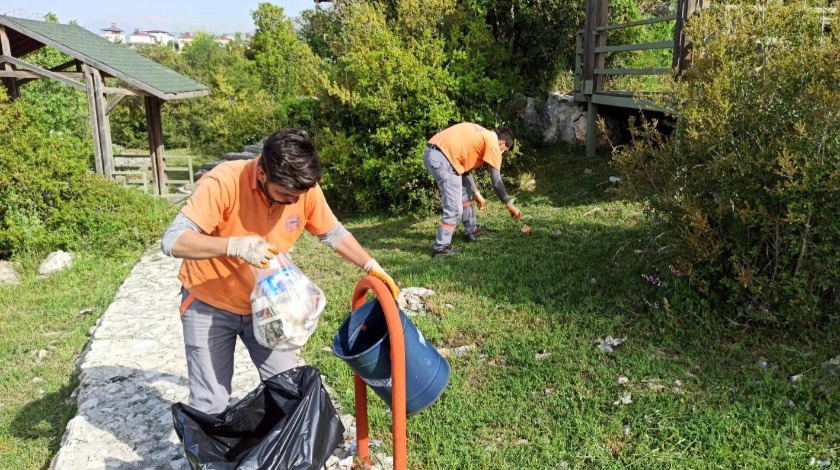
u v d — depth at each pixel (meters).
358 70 10.35
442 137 7.00
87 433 3.98
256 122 18.97
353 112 10.83
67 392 4.93
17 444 4.23
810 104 4.27
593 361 4.25
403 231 8.95
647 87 10.34
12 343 6.00
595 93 10.19
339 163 10.69
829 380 3.74
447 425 3.71
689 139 4.82
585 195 8.91
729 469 3.16
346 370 4.52
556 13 11.99
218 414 2.80
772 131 4.41
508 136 7.29
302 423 2.56
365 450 3.37
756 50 4.87
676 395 3.79
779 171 4.22
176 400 4.40
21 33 12.91
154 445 3.84
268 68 23.89
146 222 9.81
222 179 2.62
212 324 2.88
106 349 5.30
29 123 9.70
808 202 4.04
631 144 10.49
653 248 5.88
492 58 10.73
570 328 4.73
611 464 3.26
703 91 4.83
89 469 3.61
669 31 11.94
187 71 24.03
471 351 4.59
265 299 2.62
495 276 6.03
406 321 2.91
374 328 3.04
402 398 2.70
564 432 3.57
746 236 4.48
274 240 2.79
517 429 3.65
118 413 4.23
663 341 4.45
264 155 2.44
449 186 6.99
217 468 2.43
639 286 5.30
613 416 3.65
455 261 6.77
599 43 10.16
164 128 22.98
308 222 2.95
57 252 8.83
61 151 9.52
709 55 4.91
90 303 7.16
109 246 9.23
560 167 10.33
